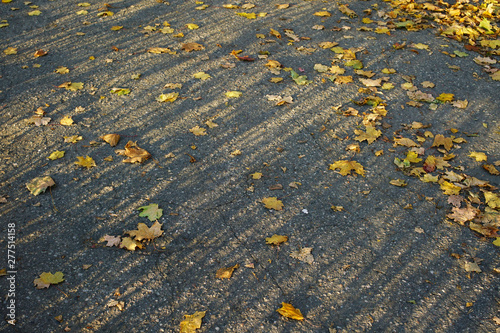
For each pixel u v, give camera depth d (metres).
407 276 2.86
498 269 2.92
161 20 5.92
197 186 3.49
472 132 4.16
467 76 4.96
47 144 3.85
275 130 4.09
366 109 4.41
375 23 5.98
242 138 3.99
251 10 6.24
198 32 5.65
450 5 6.58
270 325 2.55
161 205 3.31
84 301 2.64
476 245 3.09
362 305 2.68
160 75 4.80
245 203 3.35
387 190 3.52
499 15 6.30
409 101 4.51
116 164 3.67
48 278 2.74
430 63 5.16
